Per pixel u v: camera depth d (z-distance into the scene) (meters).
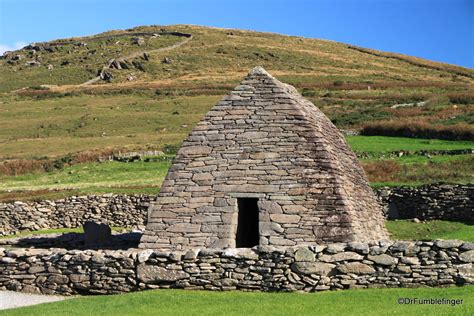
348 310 11.55
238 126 16.98
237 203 16.44
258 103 17.11
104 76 175.25
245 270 13.75
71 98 127.31
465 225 27.36
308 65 187.12
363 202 17.92
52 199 34.31
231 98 17.34
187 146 17.09
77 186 42.16
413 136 55.62
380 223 19.11
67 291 14.81
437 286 12.88
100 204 33.47
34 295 14.84
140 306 12.77
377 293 12.62
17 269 15.34
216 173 16.66
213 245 16.03
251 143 16.73
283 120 16.78
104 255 14.73
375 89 115.69
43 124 97.12
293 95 17.67
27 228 32.72
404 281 13.02
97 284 14.62
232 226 16.11
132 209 33.06
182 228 16.38
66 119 100.75
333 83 133.38
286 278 13.45
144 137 79.38
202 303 12.79
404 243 13.23
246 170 16.50
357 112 79.44
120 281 14.46
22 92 140.00
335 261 13.33
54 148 73.75
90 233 22.84
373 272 13.17
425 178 36.16
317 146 16.33
